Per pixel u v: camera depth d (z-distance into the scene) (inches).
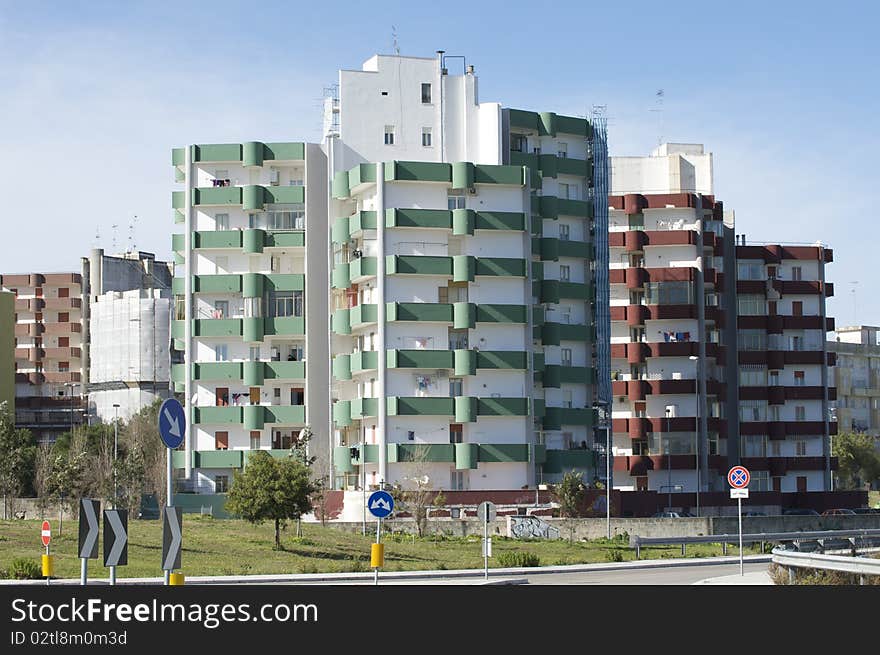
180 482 4239.7
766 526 3595.0
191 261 4328.3
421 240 4045.3
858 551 2311.8
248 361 4256.9
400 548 2920.8
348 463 4008.4
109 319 7012.8
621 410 4906.5
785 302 5201.8
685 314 4894.2
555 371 4200.3
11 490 3779.5
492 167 4099.4
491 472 4005.9
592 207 4416.8
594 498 3838.6
